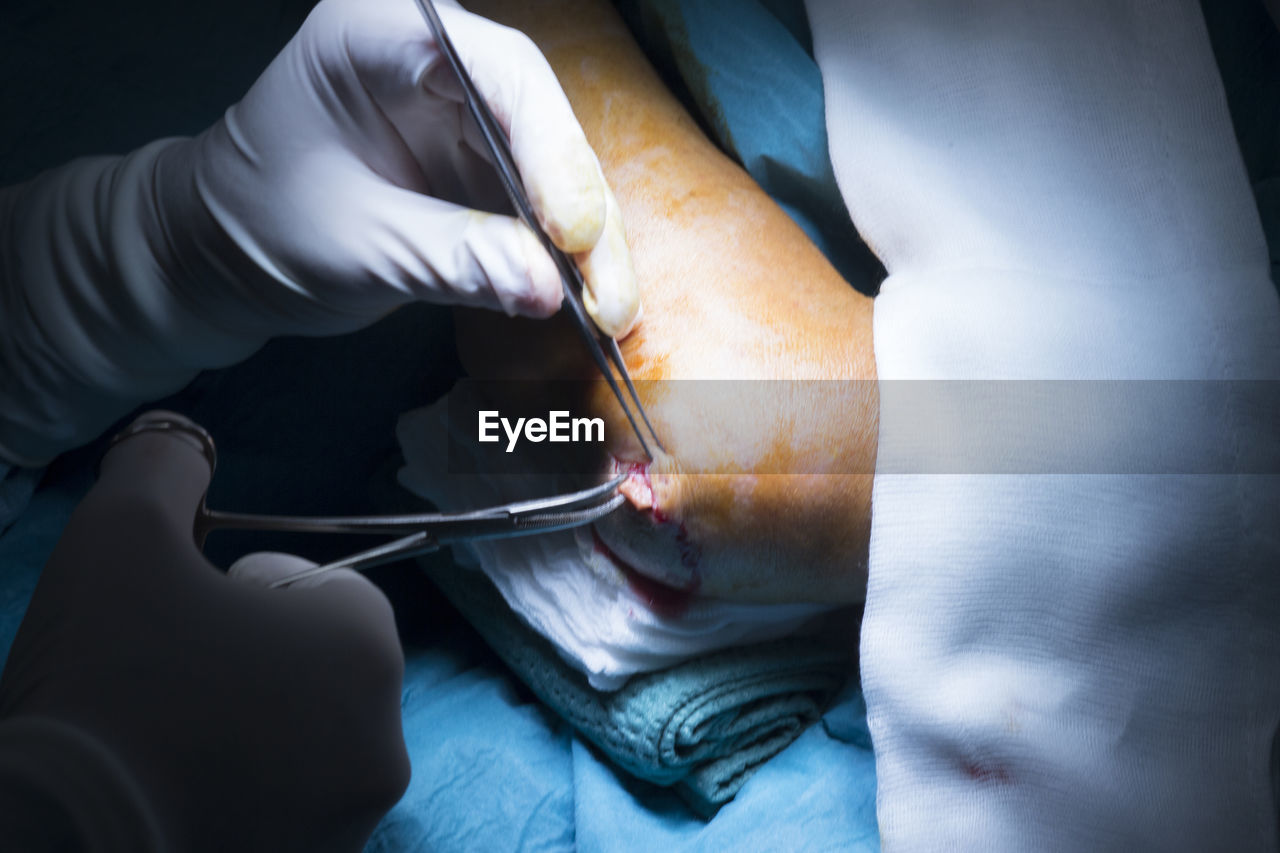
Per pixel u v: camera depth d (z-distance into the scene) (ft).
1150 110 2.79
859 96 2.99
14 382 3.62
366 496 4.35
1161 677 2.58
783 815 3.19
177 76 4.27
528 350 3.01
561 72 3.29
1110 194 2.77
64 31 4.14
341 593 2.56
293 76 2.98
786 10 3.51
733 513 2.75
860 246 3.44
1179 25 2.79
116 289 3.41
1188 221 2.71
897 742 2.63
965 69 2.91
